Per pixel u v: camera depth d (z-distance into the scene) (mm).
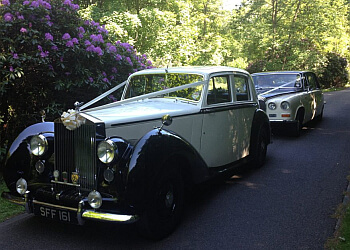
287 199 4797
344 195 4844
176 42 15414
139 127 3883
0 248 3572
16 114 6289
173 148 3719
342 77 27969
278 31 21438
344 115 12781
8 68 5586
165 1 16391
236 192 5125
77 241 3729
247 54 23266
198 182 4359
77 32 6320
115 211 3340
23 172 4016
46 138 3871
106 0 15281
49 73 5738
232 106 5285
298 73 9930
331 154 7223
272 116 8688
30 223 4211
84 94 6496
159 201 3664
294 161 6770
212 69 5082
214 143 4926
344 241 3504
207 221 4145
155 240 3688
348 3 26469
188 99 4824
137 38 14898
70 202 3531
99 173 3461
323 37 21625
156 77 5254
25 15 5719
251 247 3504
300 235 3732
